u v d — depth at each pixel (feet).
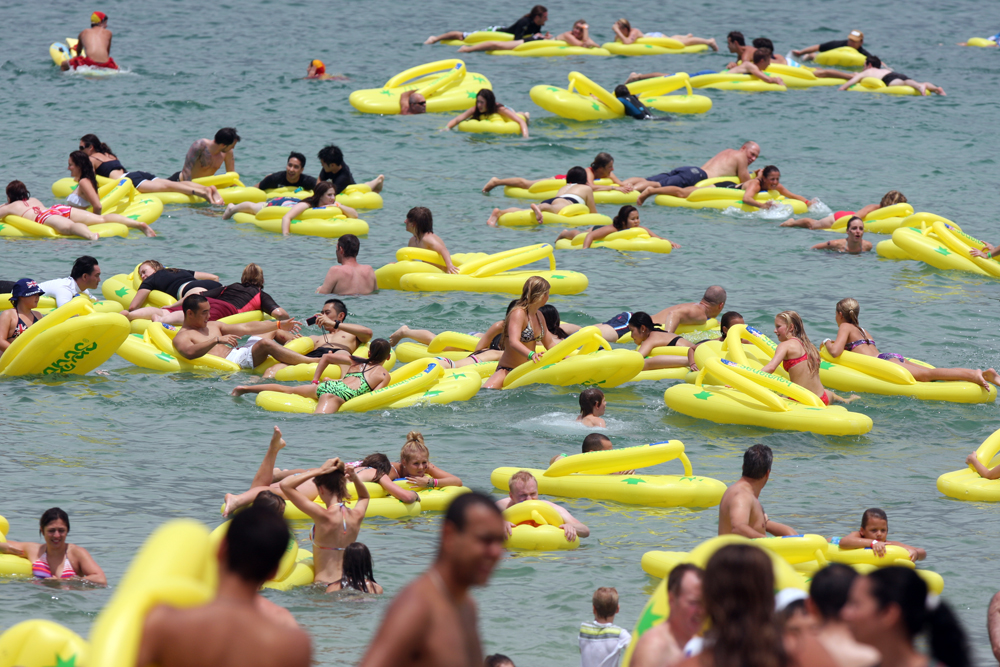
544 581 98.22
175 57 408.26
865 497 121.19
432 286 201.98
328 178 259.60
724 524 103.81
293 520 112.98
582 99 345.31
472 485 122.11
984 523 114.01
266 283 202.59
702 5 563.48
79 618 85.56
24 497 112.68
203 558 45.09
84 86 360.07
